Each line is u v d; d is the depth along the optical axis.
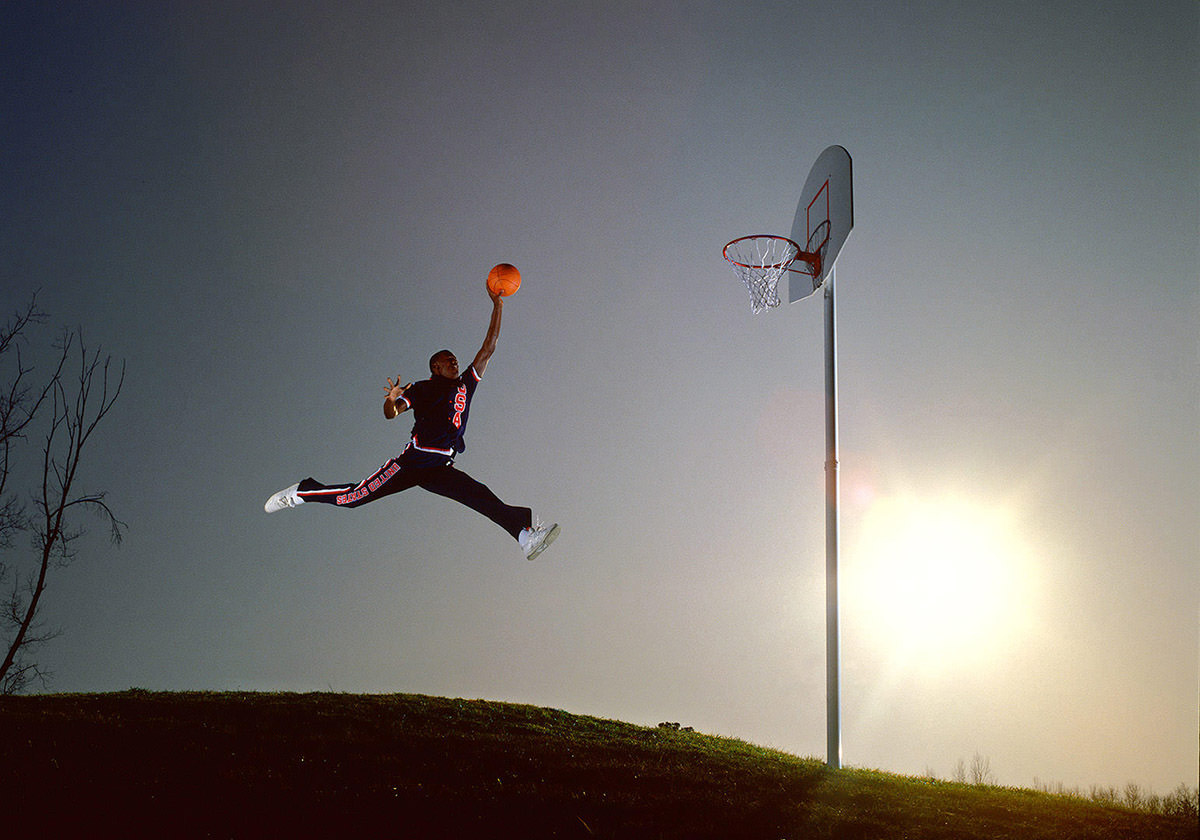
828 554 16.06
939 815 12.52
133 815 11.71
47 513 26.20
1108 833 11.90
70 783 12.72
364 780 13.60
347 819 11.77
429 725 18.61
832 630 15.90
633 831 11.59
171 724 17.45
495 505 9.11
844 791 13.77
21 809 11.70
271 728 17.70
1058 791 16.06
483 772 14.49
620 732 19.70
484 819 11.90
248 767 14.01
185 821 11.59
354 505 9.23
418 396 8.98
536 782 13.95
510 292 9.30
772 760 17.02
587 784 13.99
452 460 9.31
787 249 18.08
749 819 12.15
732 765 15.97
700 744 18.83
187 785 12.89
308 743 16.25
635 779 14.30
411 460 8.95
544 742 17.34
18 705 19.36
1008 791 15.01
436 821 11.80
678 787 13.86
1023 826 12.16
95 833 11.19
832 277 16.72
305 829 11.45
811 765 16.47
